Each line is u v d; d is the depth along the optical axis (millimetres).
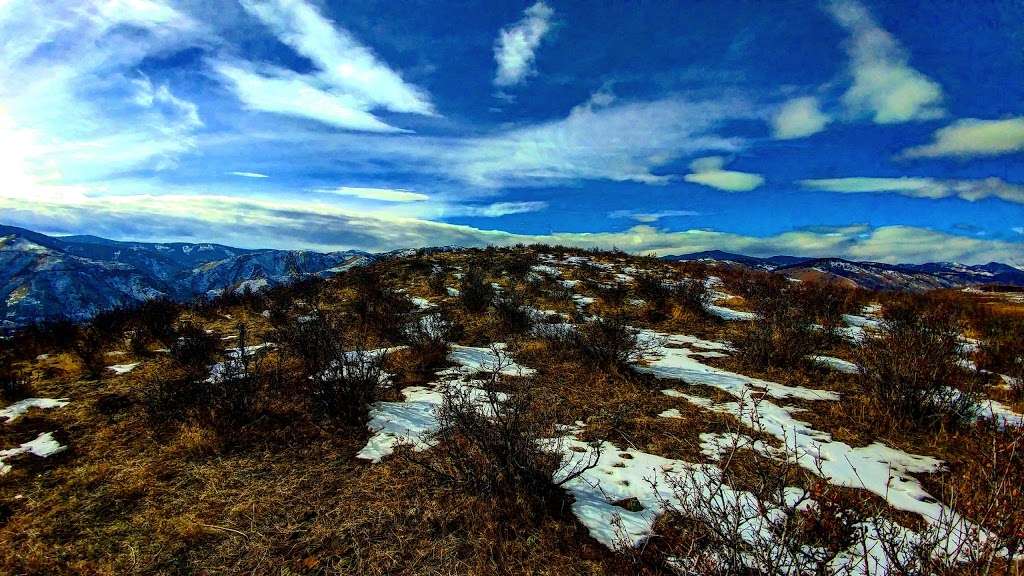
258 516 3613
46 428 5266
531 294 12898
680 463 4207
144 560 3172
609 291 12648
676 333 9281
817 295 12133
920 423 4754
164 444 4781
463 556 3119
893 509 3438
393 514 3562
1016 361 6926
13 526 3516
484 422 3967
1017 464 2609
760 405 5531
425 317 10125
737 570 2289
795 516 2705
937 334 6172
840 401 5625
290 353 7461
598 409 5469
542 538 3238
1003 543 2021
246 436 4859
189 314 12625
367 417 5336
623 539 3152
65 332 9539
